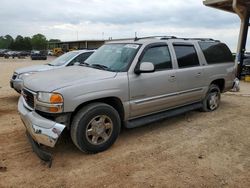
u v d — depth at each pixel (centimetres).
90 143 383
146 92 447
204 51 589
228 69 655
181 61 521
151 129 507
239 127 524
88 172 342
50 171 345
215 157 389
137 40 488
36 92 365
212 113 622
